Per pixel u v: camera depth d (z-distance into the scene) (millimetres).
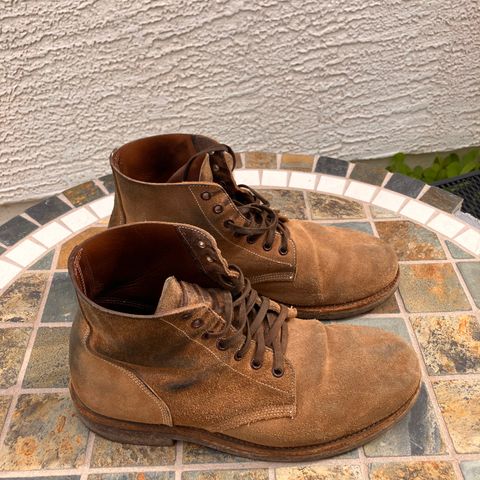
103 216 1001
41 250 925
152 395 576
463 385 693
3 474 617
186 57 1296
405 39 1381
